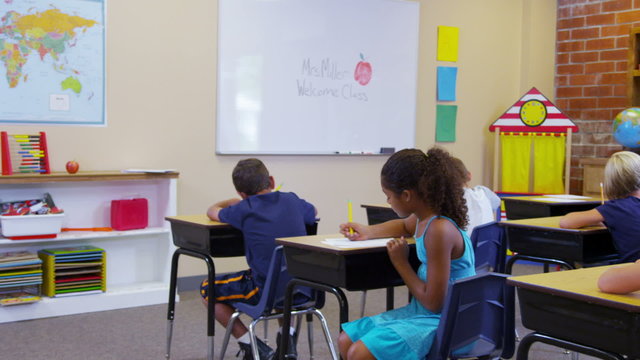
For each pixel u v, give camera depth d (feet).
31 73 12.90
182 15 14.48
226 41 15.02
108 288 13.53
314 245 6.91
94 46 13.52
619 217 8.86
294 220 8.89
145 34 14.08
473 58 19.10
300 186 16.33
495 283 6.19
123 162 13.99
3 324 11.99
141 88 14.11
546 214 12.42
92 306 12.92
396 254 6.49
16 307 12.15
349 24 16.72
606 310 5.03
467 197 10.40
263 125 15.62
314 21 16.17
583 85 19.61
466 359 6.82
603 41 19.15
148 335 11.50
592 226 9.43
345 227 7.52
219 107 15.02
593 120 19.45
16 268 12.02
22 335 11.35
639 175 8.95
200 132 14.85
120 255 14.06
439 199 6.35
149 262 14.44
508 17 19.63
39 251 12.91
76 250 12.92
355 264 6.80
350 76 16.83
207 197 15.06
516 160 18.74
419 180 6.33
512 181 18.81
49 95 13.10
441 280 6.10
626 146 16.90
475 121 19.27
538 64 19.88
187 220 9.44
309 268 7.11
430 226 6.20
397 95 17.63
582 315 5.20
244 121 15.37
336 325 12.23
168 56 14.38
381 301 14.07
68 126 13.34
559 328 5.39
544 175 18.51
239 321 9.14
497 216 12.87
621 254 8.92
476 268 9.21
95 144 13.65
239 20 15.14
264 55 15.52
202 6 14.70
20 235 12.06
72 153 13.41
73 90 13.34
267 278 8.06
